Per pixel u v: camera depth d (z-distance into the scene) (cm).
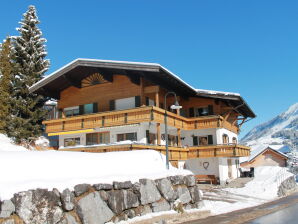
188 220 1189
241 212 1442
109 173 1033
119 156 1212
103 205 898
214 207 1580
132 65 2183
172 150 2391
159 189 1155
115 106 2500
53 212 757
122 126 2278
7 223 653
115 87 2527
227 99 2809
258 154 5103
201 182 2861
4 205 657
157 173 1203
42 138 3142
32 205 714
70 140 2656
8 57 3059
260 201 1984
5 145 2289
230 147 2653
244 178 3030
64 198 789
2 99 2852
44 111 3053
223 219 1215
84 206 838
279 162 5006
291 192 2744
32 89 2608
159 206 1127
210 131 2850
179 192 1258
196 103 2950
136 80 2384
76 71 2566
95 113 2392
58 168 902
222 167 2772
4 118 2831
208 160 2873
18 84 2956
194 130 2931
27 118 3002
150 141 2402
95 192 887
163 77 2327
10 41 3155
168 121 2386
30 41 3139
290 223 1100
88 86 2675
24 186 721
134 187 1039
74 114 2733
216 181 2772
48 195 756
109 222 902
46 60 3194
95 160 1077
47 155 959
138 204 1037
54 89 2786
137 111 2205
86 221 830
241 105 2853
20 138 2781
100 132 2514
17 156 870
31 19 3219
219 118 2722
